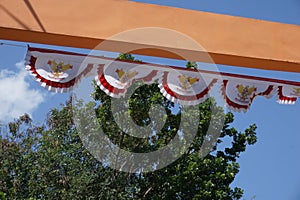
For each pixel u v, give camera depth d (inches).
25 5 129.7
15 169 396.2
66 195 356.8
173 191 372.8
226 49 138.6
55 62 132.3
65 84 131.6
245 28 143.0
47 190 370.9
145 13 136.9
